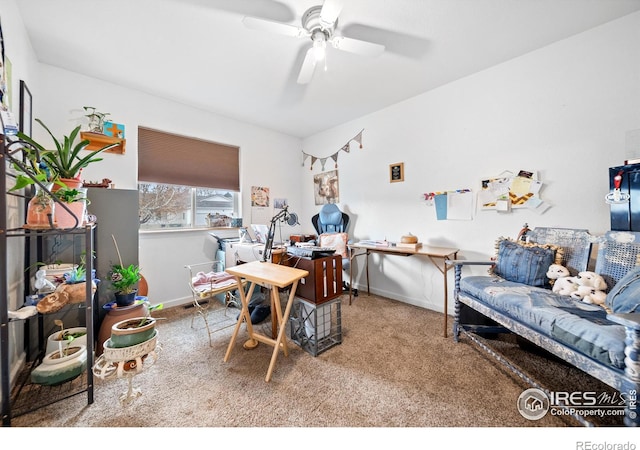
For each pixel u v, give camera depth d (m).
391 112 2.98
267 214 3.70
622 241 1.46
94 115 2.18
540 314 1.27
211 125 3.10
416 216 2.80
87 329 1.29
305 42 1.85
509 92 2.12
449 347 1.86
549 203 1.95
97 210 1.89
